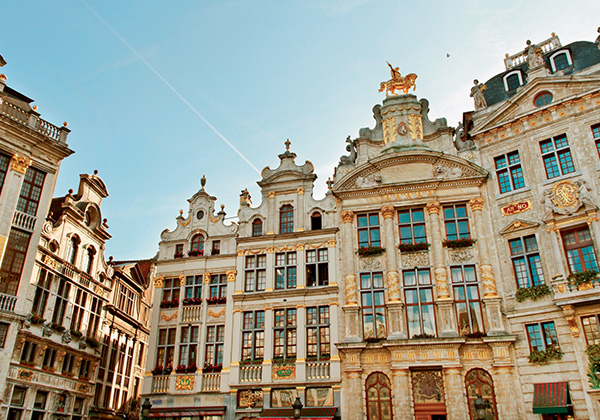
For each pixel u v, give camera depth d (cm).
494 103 3216
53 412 2809
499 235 2833
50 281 2909
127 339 3944
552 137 2822
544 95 2928
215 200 3378
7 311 2541
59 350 2909
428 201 3003
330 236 3053
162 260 3238
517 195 2842
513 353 2573
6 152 2747
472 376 2586
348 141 3369
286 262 3056
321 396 2714
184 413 2795
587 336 2405
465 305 2753
